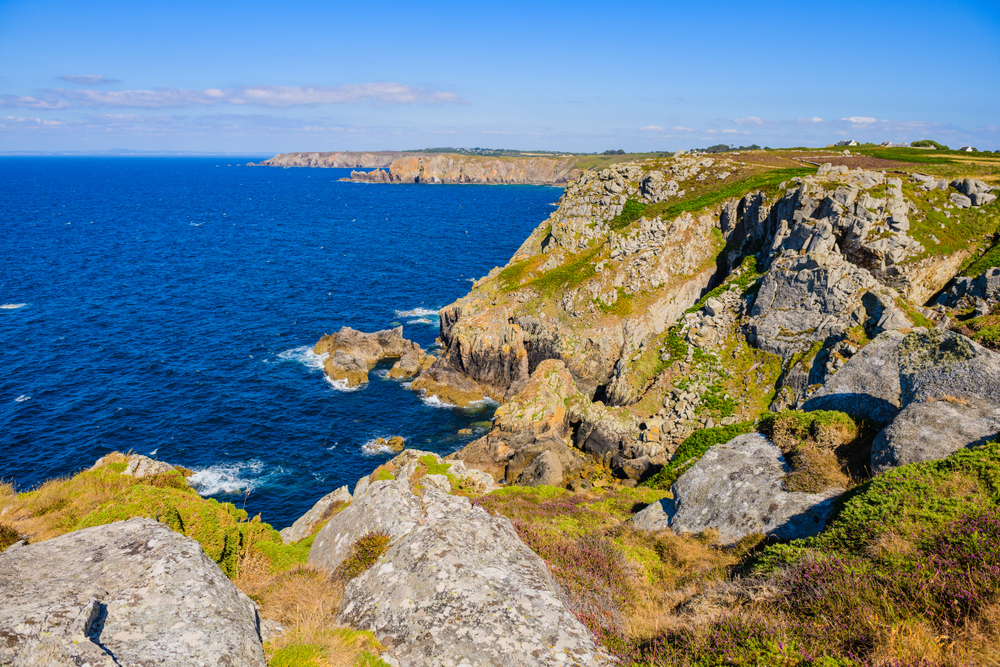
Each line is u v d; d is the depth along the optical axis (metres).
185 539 9.03
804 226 48.22
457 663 8.09
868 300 42.41
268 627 9.18
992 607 7.36
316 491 42.91
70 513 11.70
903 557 9.27
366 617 9.50
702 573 14.67
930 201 50.72
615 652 9.27
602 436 47.25
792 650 7.82
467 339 59.78
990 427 15.20
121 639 6.84
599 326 57.91
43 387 56.16
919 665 6.79
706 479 19.92
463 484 31.14
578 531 20.08
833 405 21.36
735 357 48.53
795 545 12.34
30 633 6.14
